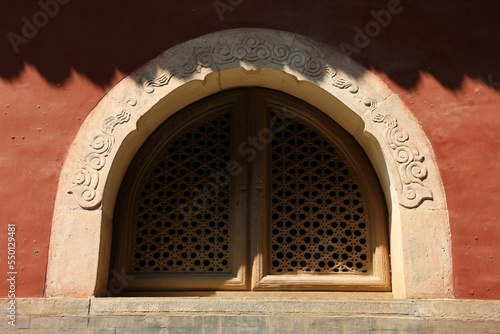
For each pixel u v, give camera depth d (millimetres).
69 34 4711
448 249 4188
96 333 3934
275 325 3947
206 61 4629
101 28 4727
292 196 4812
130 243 4660
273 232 4738
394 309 3980
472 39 4715
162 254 4676
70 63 4637
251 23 4746
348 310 3980
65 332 3938
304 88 4723
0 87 4570
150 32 4715
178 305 4008
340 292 4555
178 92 4629
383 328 3936
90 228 4223
